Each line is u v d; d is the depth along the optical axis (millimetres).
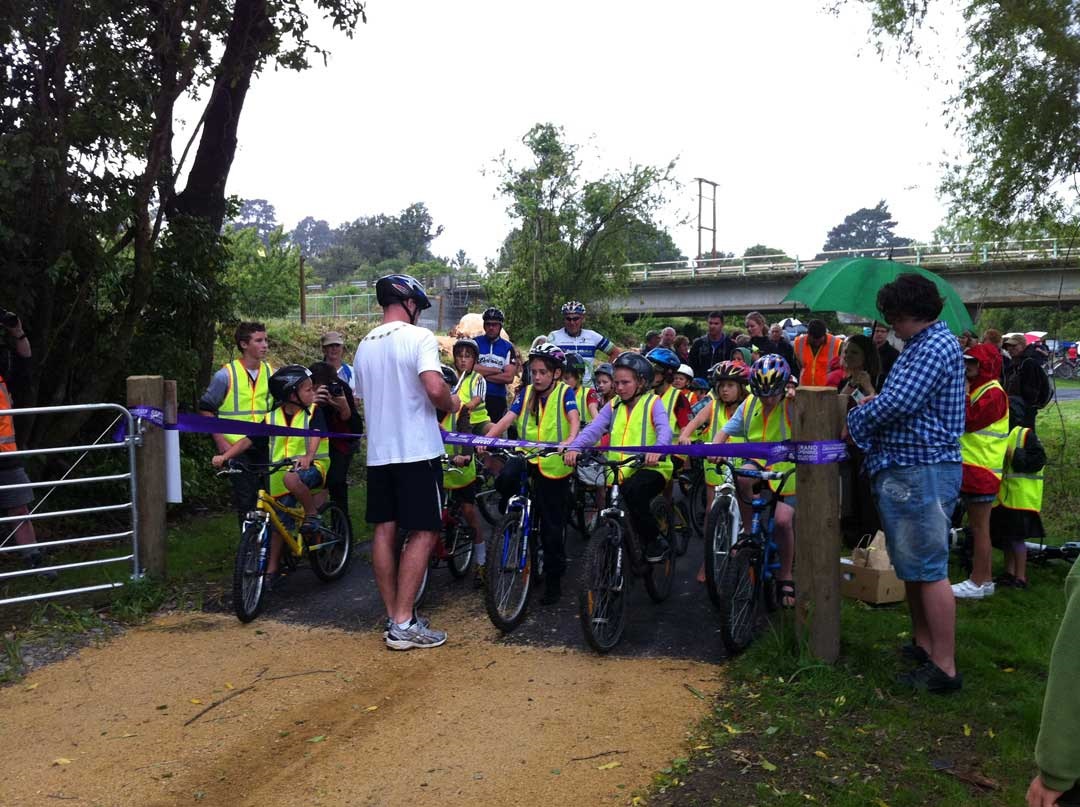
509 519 5648
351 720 4383
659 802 3576
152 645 5516
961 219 11992
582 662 5117
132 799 3697
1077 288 22766
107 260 8602
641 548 5863
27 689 4867
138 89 8234
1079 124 10430
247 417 6781
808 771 3779
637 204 29359
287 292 27266
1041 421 16438
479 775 3814
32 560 7031
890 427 4492
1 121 7836
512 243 30469
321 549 6711
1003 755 3902
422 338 5297
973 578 6172
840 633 5176
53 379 8547
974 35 10680
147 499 6469
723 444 5141
